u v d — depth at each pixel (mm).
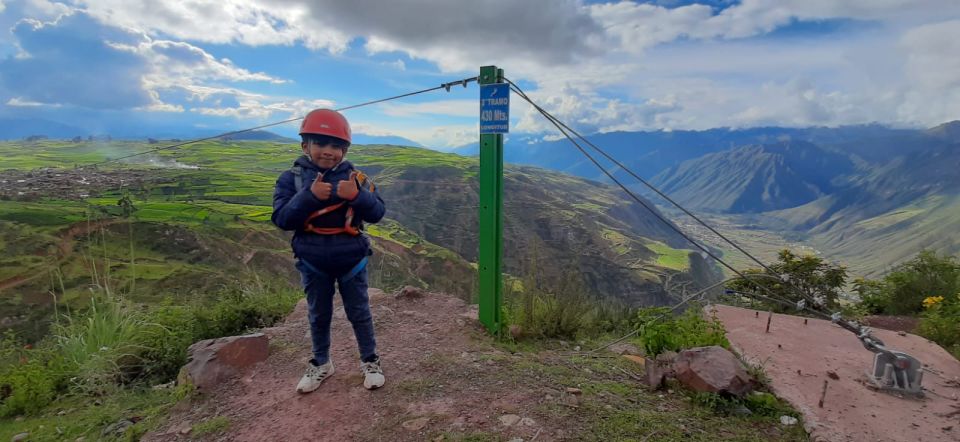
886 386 3217
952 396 3191
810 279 7102
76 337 4742
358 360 3633
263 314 5449
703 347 3289
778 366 3611
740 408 2867
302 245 2836
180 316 5074
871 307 6863
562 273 5023
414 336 4191
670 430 2621
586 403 2910
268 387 3346
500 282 4242
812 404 2969
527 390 3078
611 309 6117
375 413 2871
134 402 3680
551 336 4613
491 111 3986
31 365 4301
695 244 3941
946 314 5391
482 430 2615
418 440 2568
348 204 2812
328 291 3049
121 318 4934
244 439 2742
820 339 4277
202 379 3412
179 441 2830
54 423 3477
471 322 4516
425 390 3102
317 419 2857
